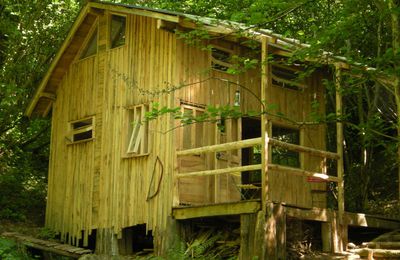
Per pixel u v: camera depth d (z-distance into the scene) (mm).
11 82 18188
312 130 15148
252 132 16406
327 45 10242
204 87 13602
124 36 14984
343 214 12164
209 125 13602
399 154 10664
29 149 20375
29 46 18672
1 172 18734
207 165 13430
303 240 11930
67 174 15805
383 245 11641
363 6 10242
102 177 14688
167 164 13055
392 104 16062
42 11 18906
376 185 19016
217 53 14102
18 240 13875
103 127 14969
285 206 11016
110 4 14625
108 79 15109
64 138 16203
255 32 10805
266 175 10883
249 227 10969
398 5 9094
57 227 15664
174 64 13258
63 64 16391
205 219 12922
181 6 19828
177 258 11727
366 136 10008
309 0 8734
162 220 12875
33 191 18578
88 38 16031
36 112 17641
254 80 14398
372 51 15625
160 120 13414
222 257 11875
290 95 14867
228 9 18016
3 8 18469
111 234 14039
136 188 13719
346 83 10508
